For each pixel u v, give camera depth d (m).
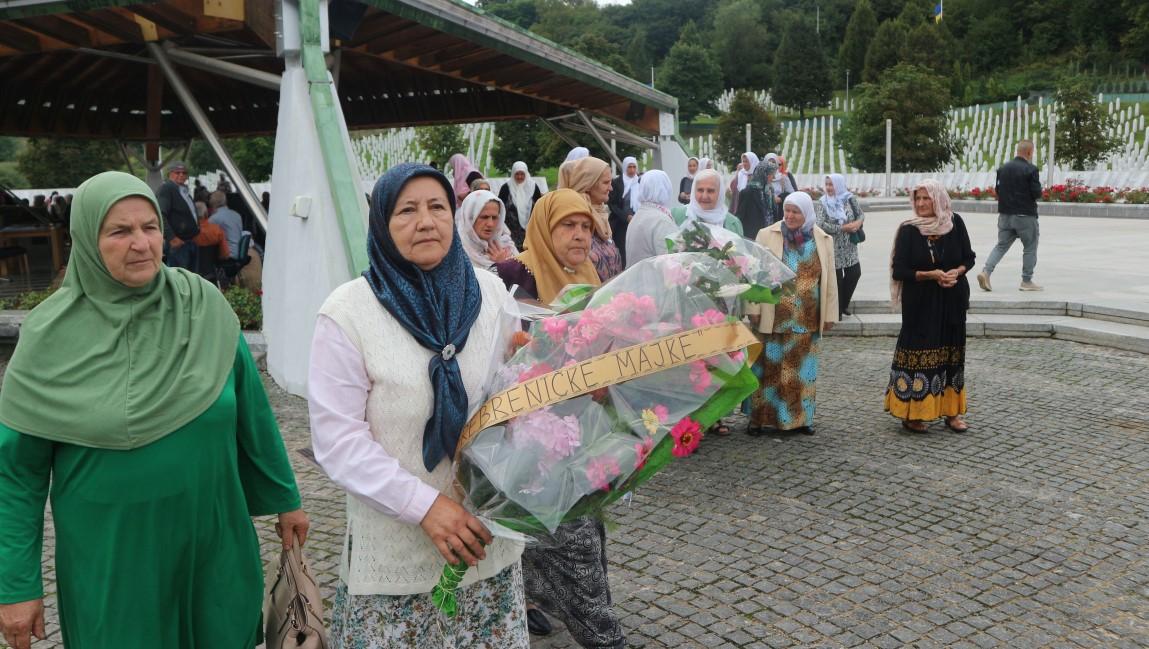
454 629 2.34
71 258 2.31
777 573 4.17
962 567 4.20
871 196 34.75
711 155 46.31
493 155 39.72
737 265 2.33
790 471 5.59
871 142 44.66
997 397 7.22
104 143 31.84
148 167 16.28
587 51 54.22
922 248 6.04
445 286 2.29
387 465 2.15
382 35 10.05
